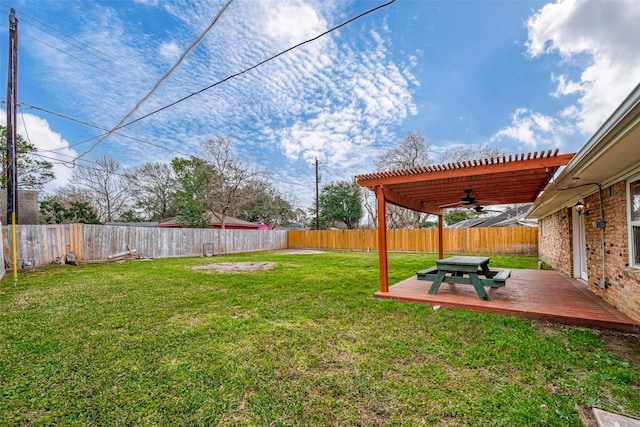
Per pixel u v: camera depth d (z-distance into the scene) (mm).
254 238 18188
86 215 16922
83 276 7887
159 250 13328
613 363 2762
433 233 16266
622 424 1929
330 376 2582
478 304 4578
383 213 5543
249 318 4180
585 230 5684
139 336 3527
